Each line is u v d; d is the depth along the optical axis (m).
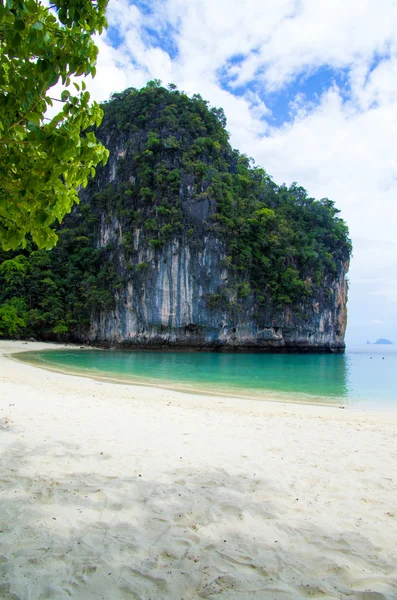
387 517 3.54
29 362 22.64
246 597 2.30
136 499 3.63
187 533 3.07
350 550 2.91
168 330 45.09
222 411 9.44
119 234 48.44
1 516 3.11
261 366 27.78
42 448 4.97
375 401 13.32
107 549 2.74
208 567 2.60
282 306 49.00
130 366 23.59
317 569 2.64
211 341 46.41
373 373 24.52
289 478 4.49
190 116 52.16
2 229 3.29
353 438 6.84
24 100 2.46
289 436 6.75
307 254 51.59
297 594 2.35
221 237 45.84
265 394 14.20
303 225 57.16
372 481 4.51
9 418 6.57
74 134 2.66
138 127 53.34
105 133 57.44
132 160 50.12
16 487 3.69
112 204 49.97
